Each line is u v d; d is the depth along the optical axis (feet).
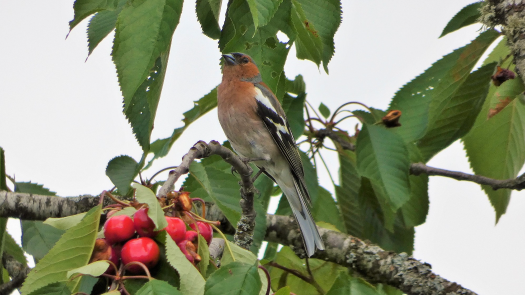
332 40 22.94
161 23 17.63
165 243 15.75
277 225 33.24
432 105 30.04
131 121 22.70
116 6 20.90
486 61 31.37
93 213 15.64
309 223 31.63
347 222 36.11
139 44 17.48
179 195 17.71
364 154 30.30
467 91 29.71
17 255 32.42
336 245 31.45
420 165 32.89
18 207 27.76
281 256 29.50
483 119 32.65
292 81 34.17
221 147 23.00
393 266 30.17
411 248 35.58
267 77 20.98
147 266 15.89
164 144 31.35
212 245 21.33
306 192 32.58
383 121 31.76
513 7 26.76
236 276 15.23
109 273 15.98
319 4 22.98
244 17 20.51
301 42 22.62
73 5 21.38
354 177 35.81
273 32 20.76
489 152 32.91
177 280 16.01
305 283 29.32
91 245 15.74
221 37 21.58
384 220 35.45
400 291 31.32
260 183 34.06
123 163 27.71
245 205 25.41
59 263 15.42
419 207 34.42
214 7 23.02
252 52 20.93
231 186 27.78
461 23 28.81
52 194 29.50
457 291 28.68
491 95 32.37
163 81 19.70
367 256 30.81
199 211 31.81
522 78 25.27
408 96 31.04
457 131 31.37
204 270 16.72
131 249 15.69
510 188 31.48
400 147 30.17
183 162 20.71
